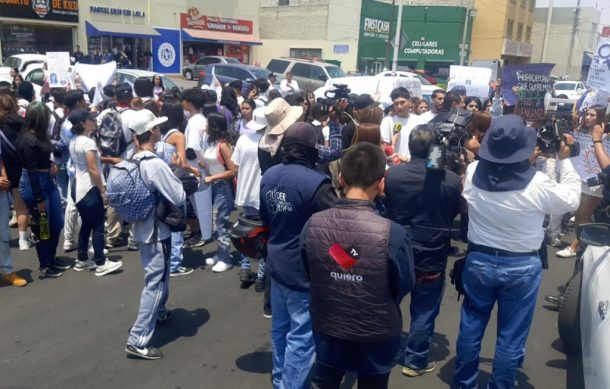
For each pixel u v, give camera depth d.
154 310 4.03
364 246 2.38
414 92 11.53
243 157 4.77
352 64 36.41
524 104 8.30
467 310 3.37
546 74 8.20
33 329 4.47
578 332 4.12
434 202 3.46
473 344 3.36
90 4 27.23
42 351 4.14
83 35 27.19
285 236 3.05
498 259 3.11
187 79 29.70
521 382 3.89
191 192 4.88
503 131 3.00
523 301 3.17
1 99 5.23
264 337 4.46
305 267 2.64
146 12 30.05
